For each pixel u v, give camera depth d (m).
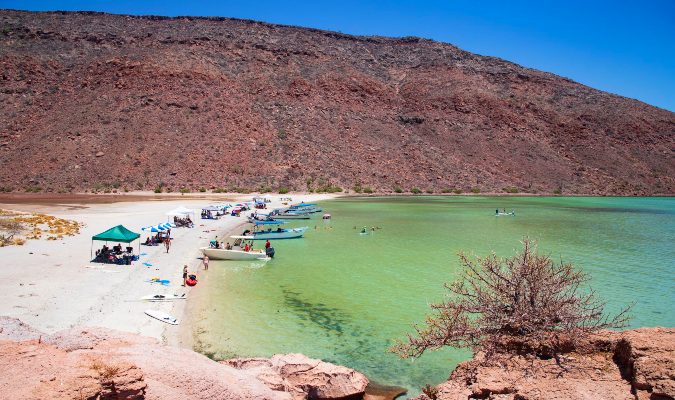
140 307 17.91
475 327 10.12
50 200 67.94
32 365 7.36
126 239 24.91
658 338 8.05
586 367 8.16
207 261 26.61
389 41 167.38
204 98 109.06
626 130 130.25
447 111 130.50
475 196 97.19
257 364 11.99
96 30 128.25
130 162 90.50
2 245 27.06
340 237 39.84
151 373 8.08
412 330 16.69
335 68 138.00
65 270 22.45
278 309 19.00
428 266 27.86
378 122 121.75
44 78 109.94
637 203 86.00
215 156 95.69
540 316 9.43
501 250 33.44
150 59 115.69
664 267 28.38
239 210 55.16
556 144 125.56
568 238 40.38
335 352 14.66
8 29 122.12
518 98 138.38
